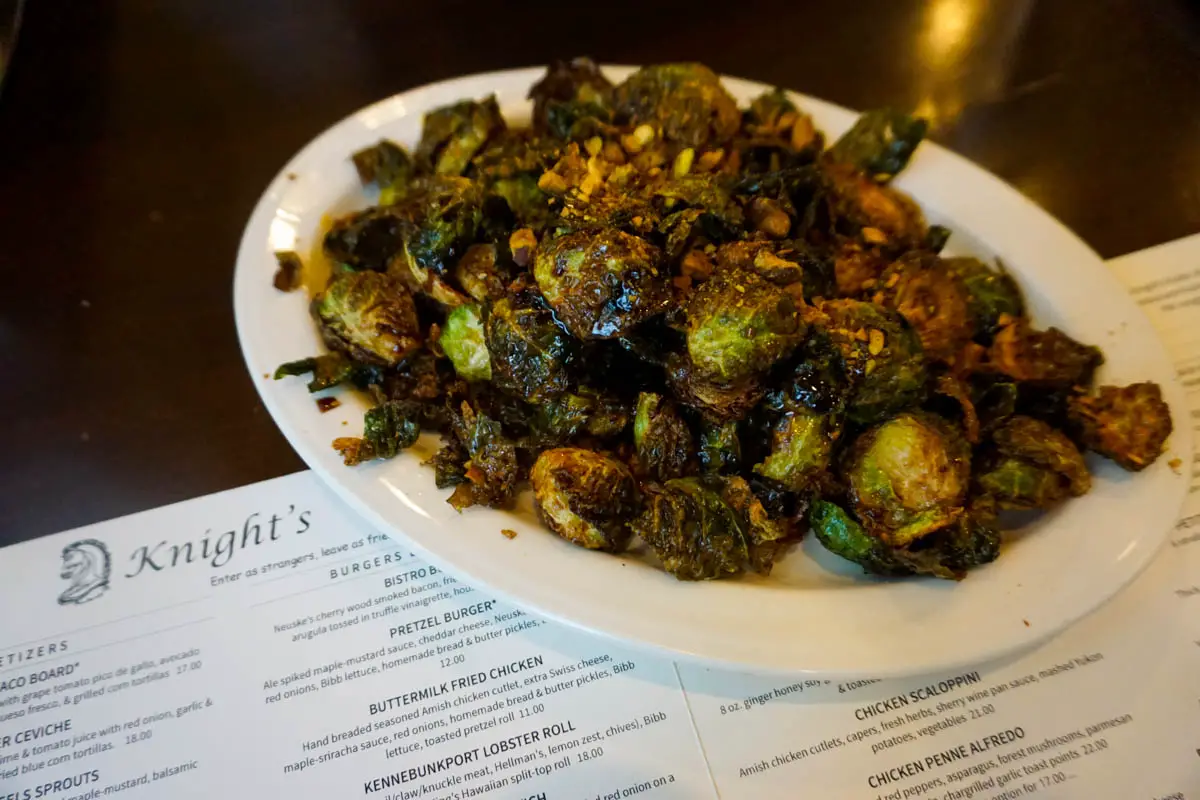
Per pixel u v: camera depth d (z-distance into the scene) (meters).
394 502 0.22
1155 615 0.22
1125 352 0.24
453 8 0.37
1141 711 0.21
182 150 0.33
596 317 0.21
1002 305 0.25
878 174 0.28
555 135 0.27
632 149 0.25
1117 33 0.36
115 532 0.24
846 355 0.21
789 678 0.20
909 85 0.35
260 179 0.32
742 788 0.20
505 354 0.22
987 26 0.36
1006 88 0.34
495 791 0.20
